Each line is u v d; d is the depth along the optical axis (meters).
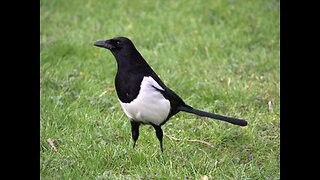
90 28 15.83
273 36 14.97
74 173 8.33
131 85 8.16
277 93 11.69
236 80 12.48
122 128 9.94
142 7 17.20
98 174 8.46
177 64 13.27
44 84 11.89
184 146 9.38
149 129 10.12
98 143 9.38
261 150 9.40
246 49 14.41
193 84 12.15
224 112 10.95
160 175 8.23
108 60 13.42
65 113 10.42
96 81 12.22
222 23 15.85
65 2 17.62
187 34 15.24
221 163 8.82
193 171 8.45
